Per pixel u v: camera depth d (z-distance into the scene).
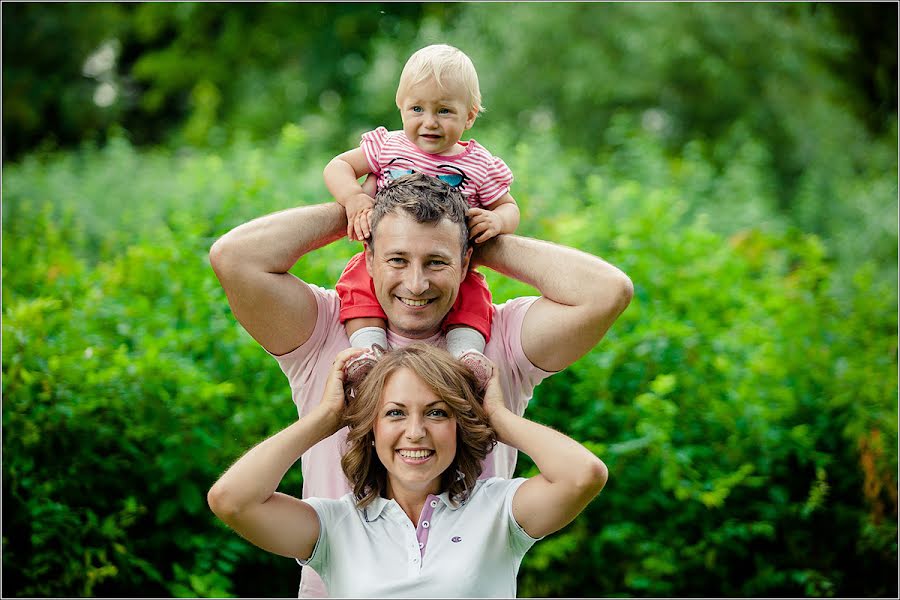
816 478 5.32
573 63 13.23
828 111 12.73
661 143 12.44
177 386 4.77
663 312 5.38
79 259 6.52
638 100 13.38
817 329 5.62
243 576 5.09
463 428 2.62
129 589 4.86
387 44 13.78
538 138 8.59
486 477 2.84
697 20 13.01
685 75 13.11
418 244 2.61
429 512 2.63
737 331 5.51
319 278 5.04
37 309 4.76
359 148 3.00
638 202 6.71
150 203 7.71
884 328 5.90
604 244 5.88
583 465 2.52
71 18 15.62
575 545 5.01
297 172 7.98
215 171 7.40
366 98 13.61
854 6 11.87
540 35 13.31
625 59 13.18
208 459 4.73
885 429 5.33
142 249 5.47
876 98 12.44
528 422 2.64
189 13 15.71
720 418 5.13
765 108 12.88
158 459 4.68
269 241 2.76
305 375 2.89
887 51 11.94
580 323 2.75
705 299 5.64
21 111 15.13
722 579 5.20
